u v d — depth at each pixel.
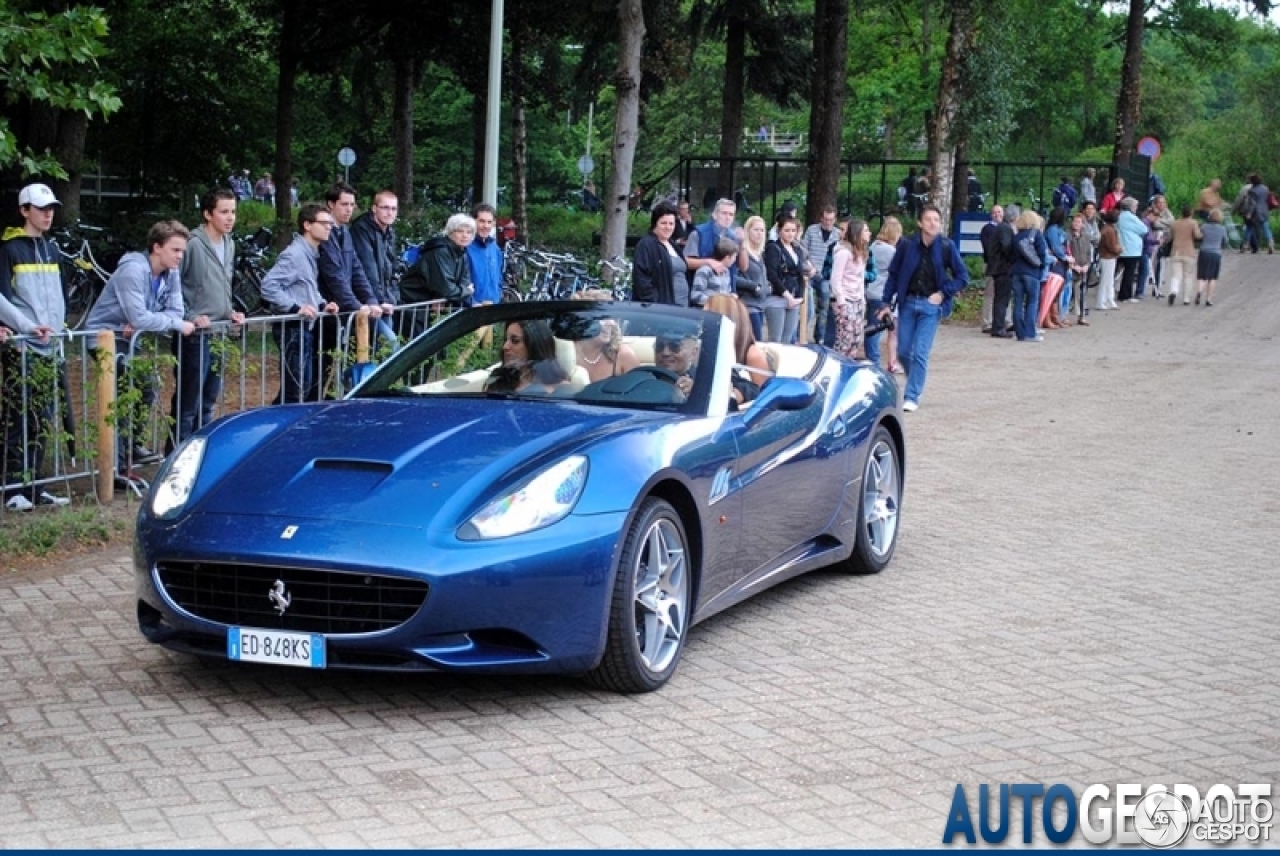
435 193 60.06
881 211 34.09
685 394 6.55
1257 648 6.71
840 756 5.17
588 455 5.74
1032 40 41.84
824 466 7.33
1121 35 44.81
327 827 4.43
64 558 7.88
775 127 67.75
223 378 9.65
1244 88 65.38
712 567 6.33
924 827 4.55
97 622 6.71
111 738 5.22
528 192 69.56
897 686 6.02
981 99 33.78
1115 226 27.39
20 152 9.21
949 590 7.70
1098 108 57.69
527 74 39.03
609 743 5.25
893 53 47.22
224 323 9.57
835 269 15.75
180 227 9.27
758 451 6.68
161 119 35.19
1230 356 20.52
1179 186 54.25
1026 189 36.62
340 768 4.95
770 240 15.40
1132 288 28.91
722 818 4.57
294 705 5.62
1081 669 6.32
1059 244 23.77
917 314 14.52
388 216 11.39
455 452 5.77
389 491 5.54
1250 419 14.62
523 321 6.95
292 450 5.90
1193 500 10.40
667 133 65.88
